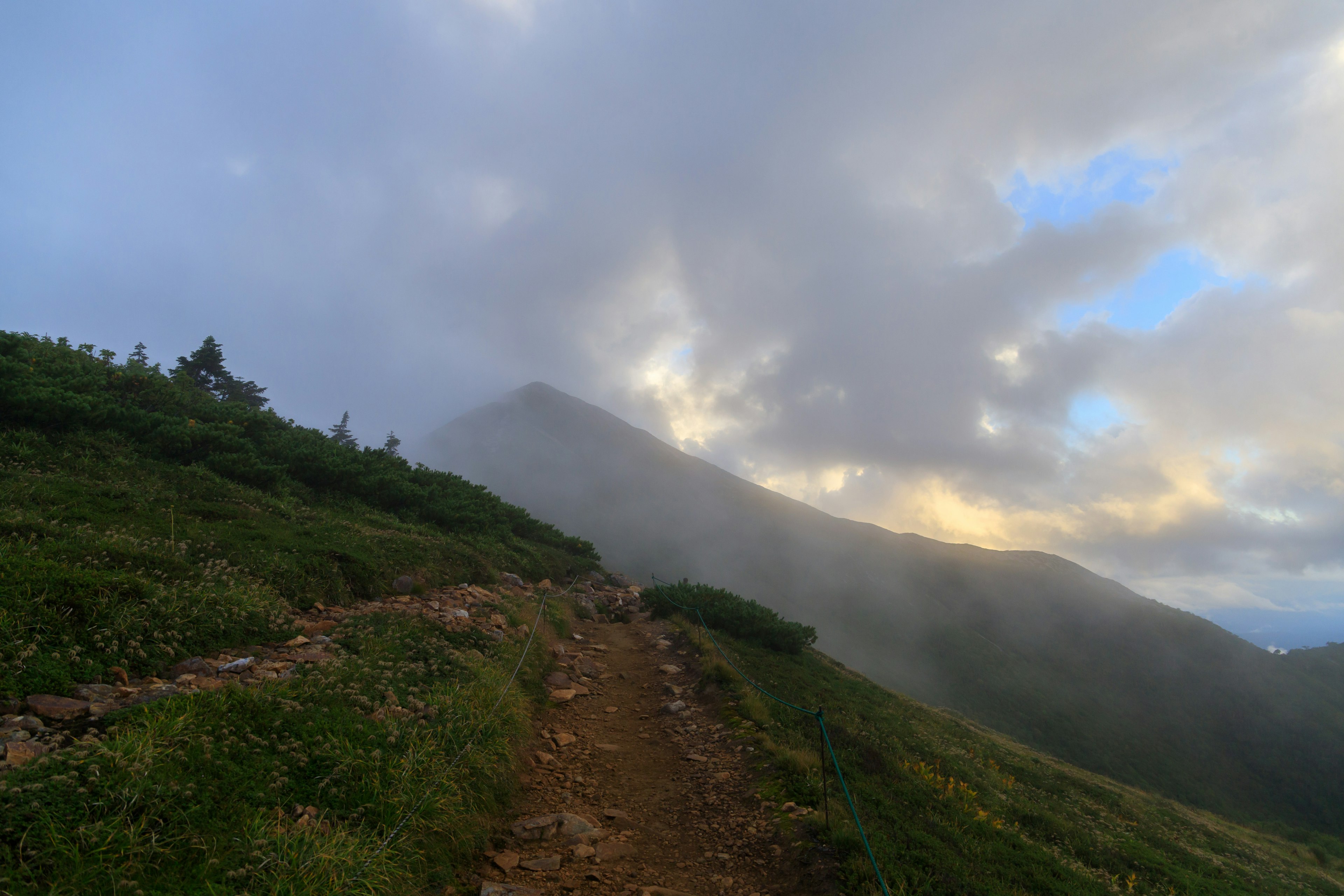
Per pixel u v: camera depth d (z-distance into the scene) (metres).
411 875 4.84
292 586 10.55
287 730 5.70
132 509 10.94
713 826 7.21
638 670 14.45
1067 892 7.37
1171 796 81.88
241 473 16.16
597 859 6.27
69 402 14.04
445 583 15.05
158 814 4.02
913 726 16.70
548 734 9.59
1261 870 16.31
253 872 3.97
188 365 47.22
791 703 13.21
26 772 3.81
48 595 6.39
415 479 26.44
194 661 6.86
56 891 3.24
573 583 23.59
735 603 21.33
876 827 7.12
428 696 7.83
